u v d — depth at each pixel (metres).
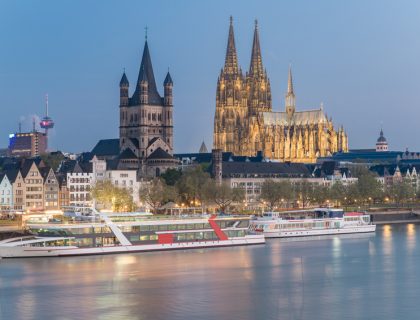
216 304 192.88
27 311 186.12
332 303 194.38
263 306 191.12
